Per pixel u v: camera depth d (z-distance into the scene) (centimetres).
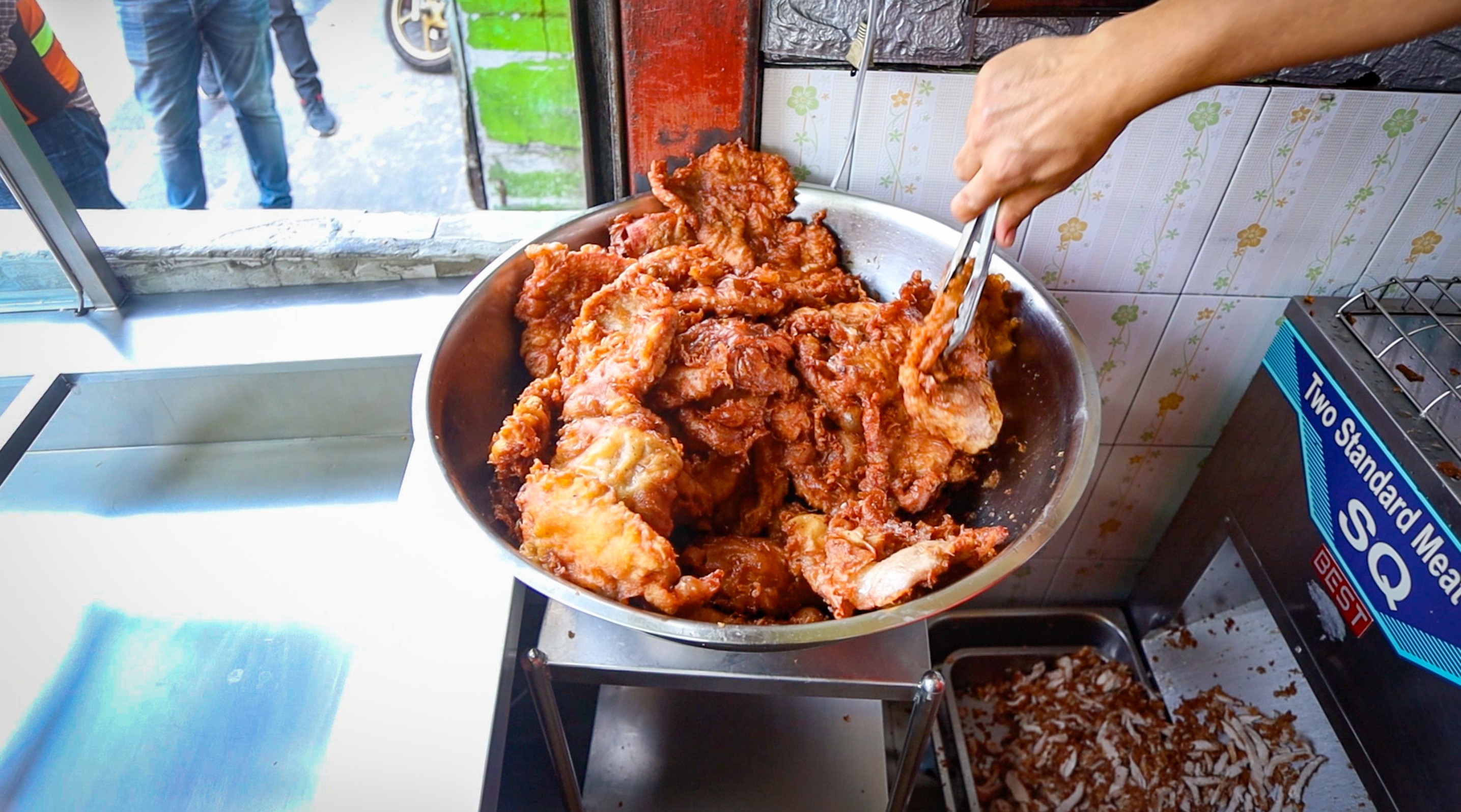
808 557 72
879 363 77
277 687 76
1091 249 94
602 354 74
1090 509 122
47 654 78
